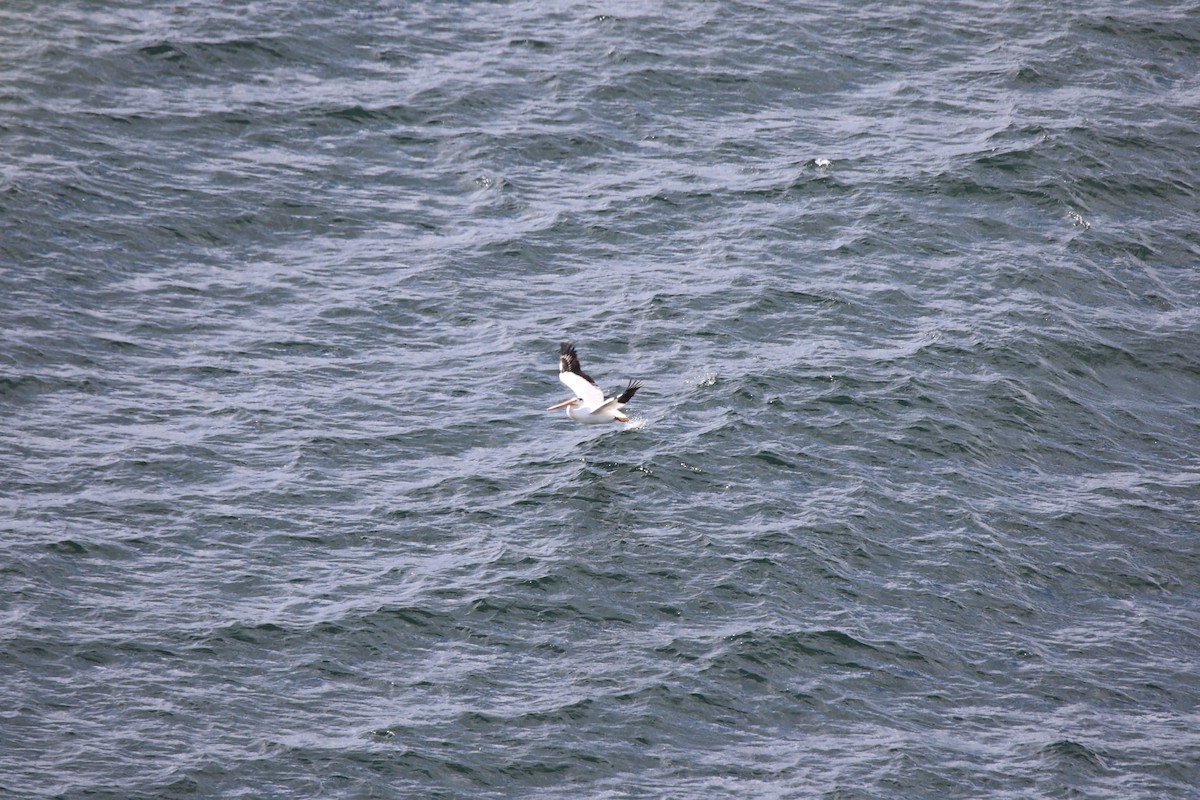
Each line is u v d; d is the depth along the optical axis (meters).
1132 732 39.62
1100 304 56.78
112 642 40.66
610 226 59.88
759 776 37.56
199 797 36.25
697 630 41.78
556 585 43.00
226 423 49.50
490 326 54.47
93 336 53.00
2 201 58.41
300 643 40.97
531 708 39.16
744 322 54.59
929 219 60.75
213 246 58.28
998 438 49.94
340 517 45.69
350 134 65.19
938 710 39.94
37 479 46.47
